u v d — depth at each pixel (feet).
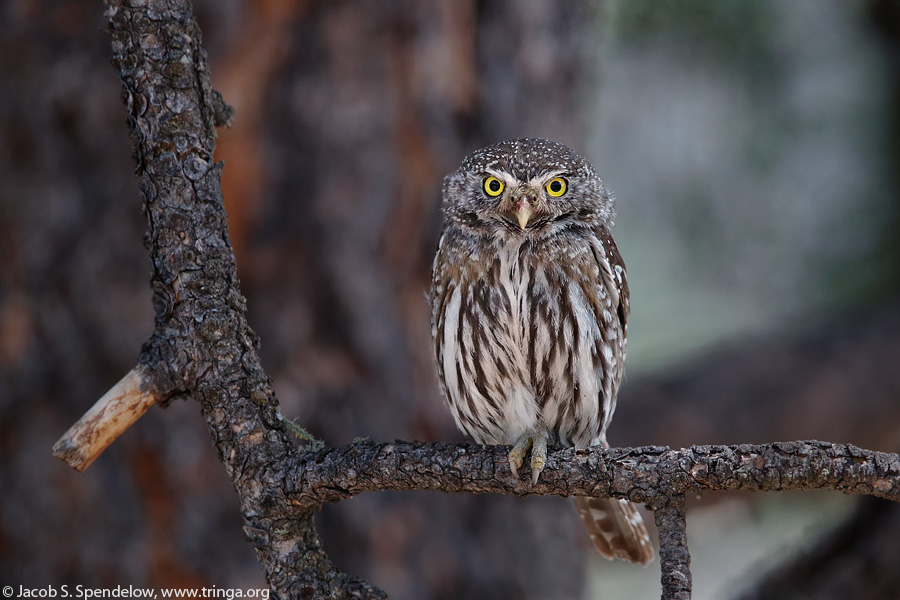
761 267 51.13
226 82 34.30
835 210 49.26
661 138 51.75
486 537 38.19
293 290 35.29
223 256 18.72
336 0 35.09
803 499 46.98
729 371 45.70
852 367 44.65
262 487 18.83
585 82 43.11
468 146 37.50
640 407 45.01
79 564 33.60
